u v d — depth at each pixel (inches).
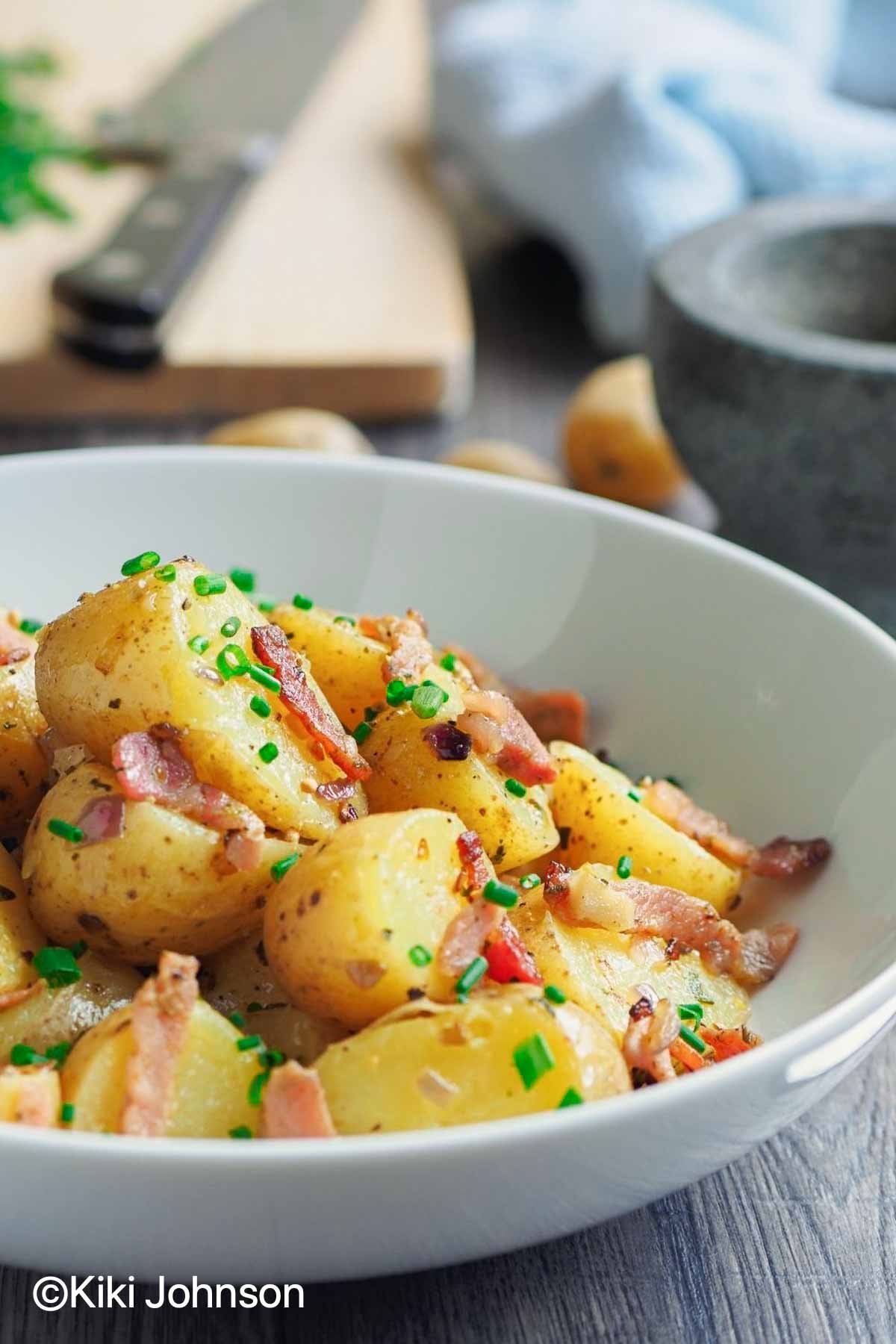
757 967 15.6
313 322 30.1
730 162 33.1
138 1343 14.3
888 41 43.7
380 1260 13.1
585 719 18.2
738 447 22.9
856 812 16.1
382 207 35.4
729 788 17.3
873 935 15.1
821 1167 15.8
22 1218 12.5
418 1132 12.1
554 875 15.1
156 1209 12.2
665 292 23.5
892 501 22.4
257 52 42.6
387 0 49.4
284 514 19.1
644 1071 14.1
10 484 18.6
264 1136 13.1
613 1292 14.7
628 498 26.6
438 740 15.6
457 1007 13.4
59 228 33.4
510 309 34.2
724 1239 15.1
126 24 46.6
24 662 16.3
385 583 19.0
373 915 13.7
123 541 19.0
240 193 34.0
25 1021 14.3
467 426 29.7
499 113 35.3
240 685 14.8
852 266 26.1
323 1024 14.3
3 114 36.9
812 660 17.0
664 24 37.1
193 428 29.2
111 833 14.3
